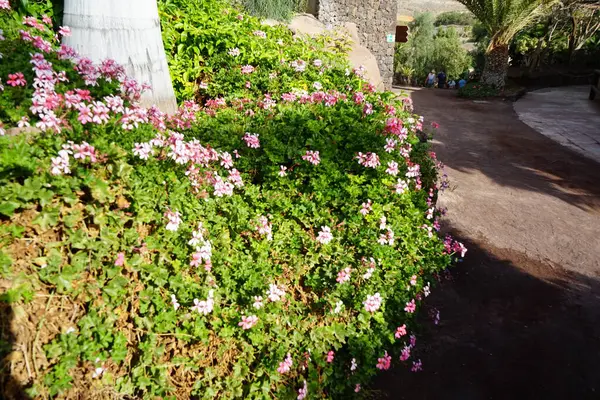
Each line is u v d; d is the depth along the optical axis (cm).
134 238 214
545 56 2352
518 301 457
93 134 230
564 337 406
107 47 326
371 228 293
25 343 173
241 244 257
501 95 1730
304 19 914
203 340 221
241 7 741
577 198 725
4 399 161
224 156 283
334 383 256
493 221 632
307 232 286
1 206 180
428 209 363
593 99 1636
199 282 233
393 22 1253
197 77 482
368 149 322
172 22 487
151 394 200
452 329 407
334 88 505
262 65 501
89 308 194
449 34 2480
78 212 204
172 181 243
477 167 855
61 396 177
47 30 360
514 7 1641
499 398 332
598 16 2205
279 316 249
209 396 216
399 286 291
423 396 324
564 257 549
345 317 269
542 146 1012
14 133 212
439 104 1566
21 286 177
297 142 317
